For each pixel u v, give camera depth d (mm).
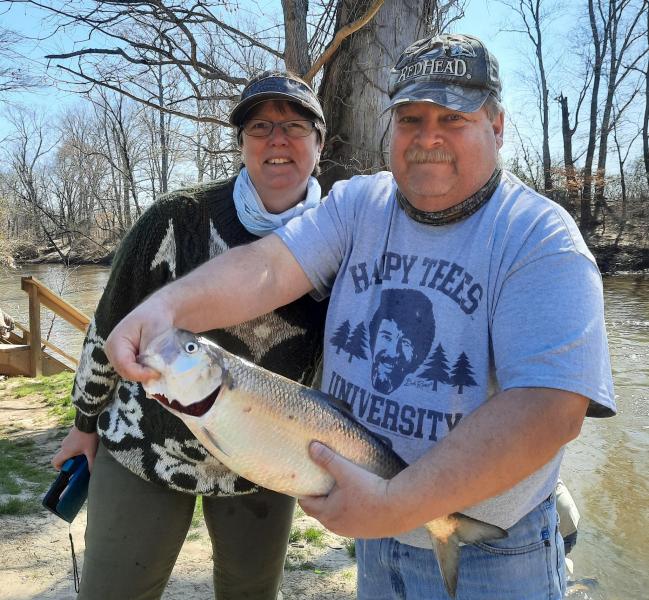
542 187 34938
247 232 2488
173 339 1781
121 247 2484
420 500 1529
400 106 1931
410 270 1977
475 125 1886
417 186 1909
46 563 4199
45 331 17828
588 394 1561
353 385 2029
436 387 1875
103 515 2432
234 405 1802
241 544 2590
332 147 6496
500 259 1820
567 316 1623
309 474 1825
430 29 6527
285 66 6887
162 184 27891
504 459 1517
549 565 1939
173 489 2434
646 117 32594
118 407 2475
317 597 3867
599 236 30281
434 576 1988
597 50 33094
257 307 2064
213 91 9461
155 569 2473
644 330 15734
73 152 40250
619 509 6289
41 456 6375
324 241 2143
